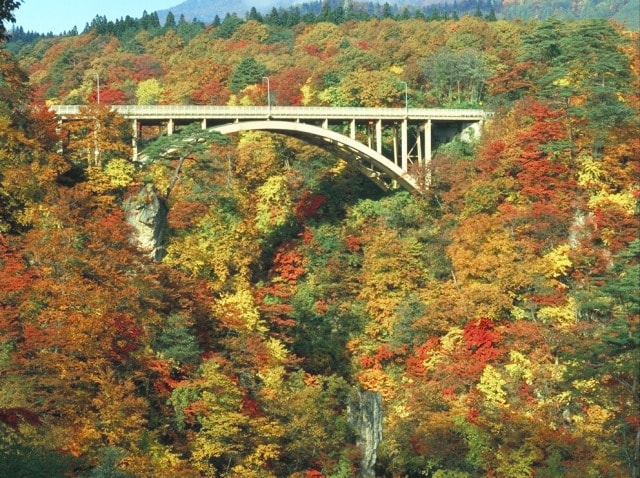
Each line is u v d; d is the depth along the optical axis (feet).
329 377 318.24
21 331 253.44
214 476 249.96
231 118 379.35
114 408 232.73
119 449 221.05
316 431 278.87
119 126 336.90
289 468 275.39
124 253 284.20
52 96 625.00
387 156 457.68
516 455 261.03
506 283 343.87
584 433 262.26
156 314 272.51
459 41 588.50
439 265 373.81
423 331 343.67
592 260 349.82
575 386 267.39
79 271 269.85
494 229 364.79
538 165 384.88
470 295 338.13
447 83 525.34
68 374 237.04
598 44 422.41
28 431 198.18
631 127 396.78
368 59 575.79
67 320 251.39
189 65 639.35
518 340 319.47
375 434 291.58
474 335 329.11
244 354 298.15
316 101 542.98
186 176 378.94
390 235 383.45
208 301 306.76
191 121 376.48
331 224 410.11
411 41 608.19
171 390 262.47
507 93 448.65
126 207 320.09
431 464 272.51
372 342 355.56
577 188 380.58
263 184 421.18
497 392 301.84
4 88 310.45
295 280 386.73
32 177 296.51
